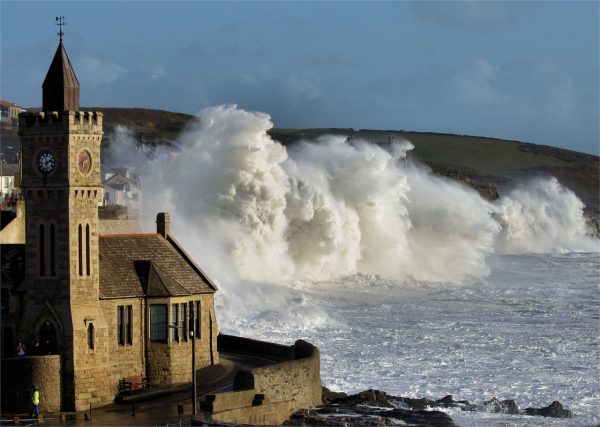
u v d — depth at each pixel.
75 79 129.25
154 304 137.38
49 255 126.81
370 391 145.38
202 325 144.25
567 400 149.75
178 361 139.12
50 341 126.94
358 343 187.62
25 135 126.81
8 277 129.62
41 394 124.31
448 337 195.62
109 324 132.38
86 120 126.88
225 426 115.81
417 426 129.50
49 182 126.25
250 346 160.50
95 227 128.62
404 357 176.62
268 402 128.75
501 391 154.50
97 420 120.12
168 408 126.38
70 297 126.38
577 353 182.88
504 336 198.12
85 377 126.81
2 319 129.75
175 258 143.75
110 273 135.38
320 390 143.50
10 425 117.69
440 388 155.38
